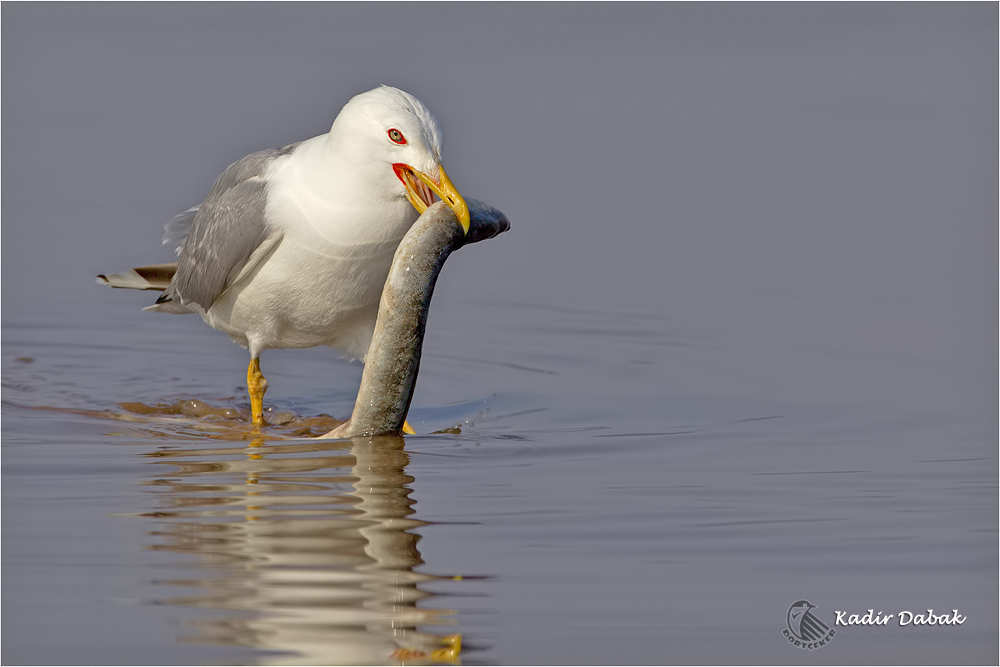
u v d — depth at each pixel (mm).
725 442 12539
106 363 15992
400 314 11938
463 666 7684
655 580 8914
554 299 18406
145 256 19250
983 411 13602
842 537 9781
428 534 9648
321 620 8188
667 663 7773
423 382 15117
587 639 7988
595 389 14742
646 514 10234
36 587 8617
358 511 10117
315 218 12469
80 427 12828
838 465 11727
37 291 18391
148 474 11055
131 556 9133
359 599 8484
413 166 11867
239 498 10383
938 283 18250
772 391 14508
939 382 14703
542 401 14273
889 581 8992
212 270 13289
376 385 12234
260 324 13547
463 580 8828
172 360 16281
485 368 15734
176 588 8594
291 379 15758
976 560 9312
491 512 10203
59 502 10250
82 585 8656
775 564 9227
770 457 11984
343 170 12203
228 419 13719
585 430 13023
